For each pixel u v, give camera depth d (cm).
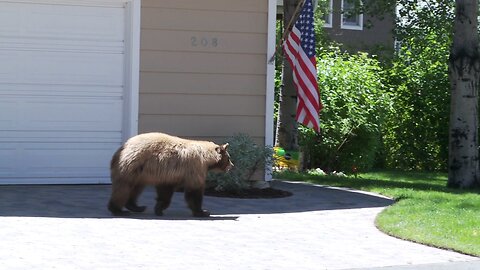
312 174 2245
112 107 1700
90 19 1684
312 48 1717
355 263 1090
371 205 1580
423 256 1150
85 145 1691
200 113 1714
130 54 1686
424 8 2833
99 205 1448
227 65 1727
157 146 1341
